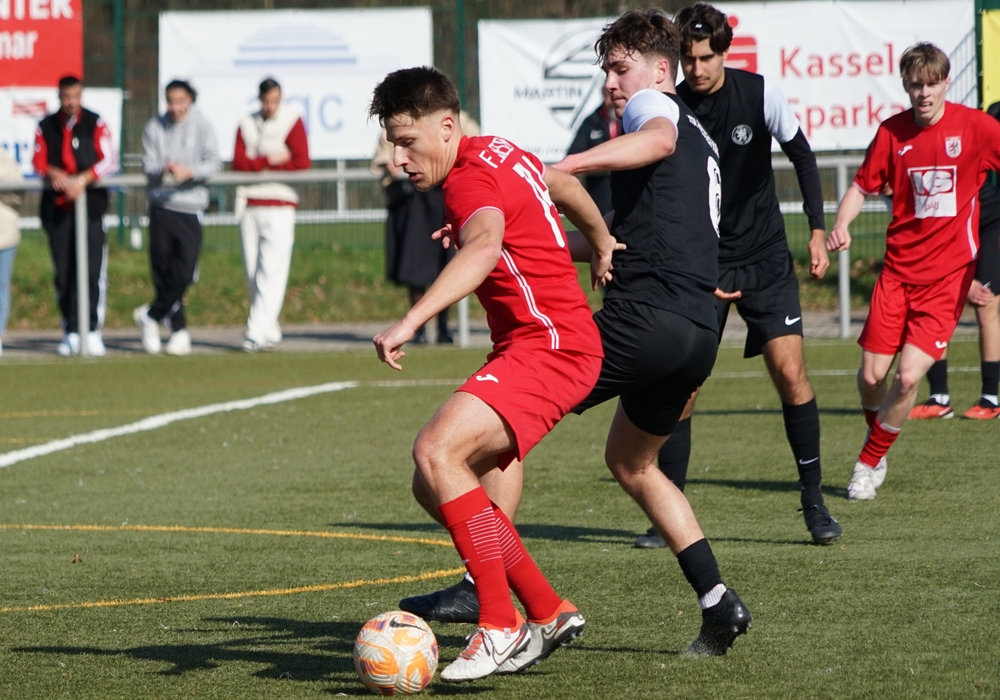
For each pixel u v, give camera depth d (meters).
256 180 47.78
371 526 21.66
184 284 48.44
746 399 36.53
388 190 46.38
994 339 31.38
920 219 23.41
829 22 55.22
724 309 20.53
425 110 12.80
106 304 60.88
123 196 66.62
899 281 23.30
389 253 46.78
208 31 61.41
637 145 14.09
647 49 15.55
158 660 13.95
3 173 48.94
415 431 32.44
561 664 13.54
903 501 22.50
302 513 22.88
